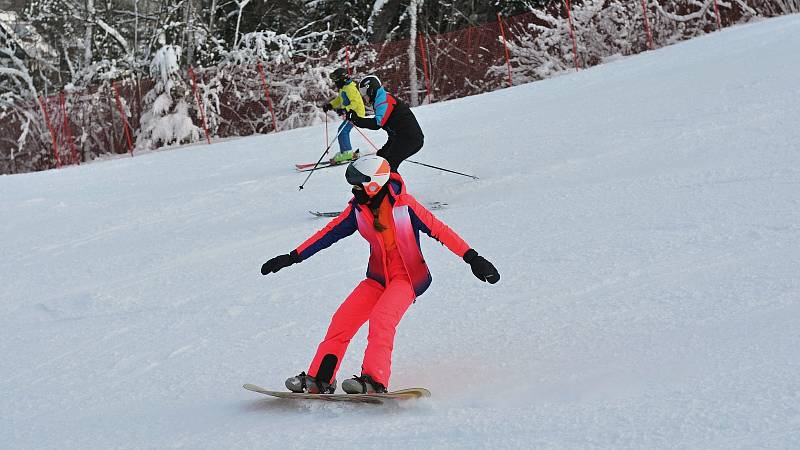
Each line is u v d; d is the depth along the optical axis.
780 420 5.49
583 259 10.70
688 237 10.88
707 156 14.93
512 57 39.31
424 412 6.75
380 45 40.75
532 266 10.79
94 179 26.42
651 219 11.99
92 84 42.44
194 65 43.47
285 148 27.20
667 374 6.69
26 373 9.99
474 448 5.79
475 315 9.28
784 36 27.67
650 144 16.64
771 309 7.93
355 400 7.04
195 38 42.84
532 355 7.80
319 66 39.78
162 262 14.66
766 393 5.95
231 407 7.65
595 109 21.80
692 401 6.02
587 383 6.81
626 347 7.56
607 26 37.88
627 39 37.72
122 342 10.64
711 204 12.19
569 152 17.33
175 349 9.98
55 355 10.54
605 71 29.91
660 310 8.45
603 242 11.29
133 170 27.47
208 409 7.70
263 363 8.94
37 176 28.64
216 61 43.81
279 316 10.59
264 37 39.56
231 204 18.88
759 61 23.39
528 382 7.10
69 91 38.72
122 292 13.08
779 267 9.16
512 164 17.36
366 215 7.36
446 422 6.40
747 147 14.98
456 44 40.09
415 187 16.94
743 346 7.02
